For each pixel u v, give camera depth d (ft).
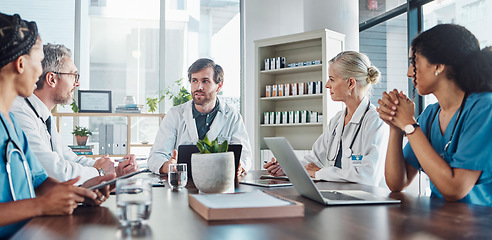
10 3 18.63
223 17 21.44
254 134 18.58
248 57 20.59
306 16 17.79
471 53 5.31
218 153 5.03
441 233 2.89
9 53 4.28
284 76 18.72
